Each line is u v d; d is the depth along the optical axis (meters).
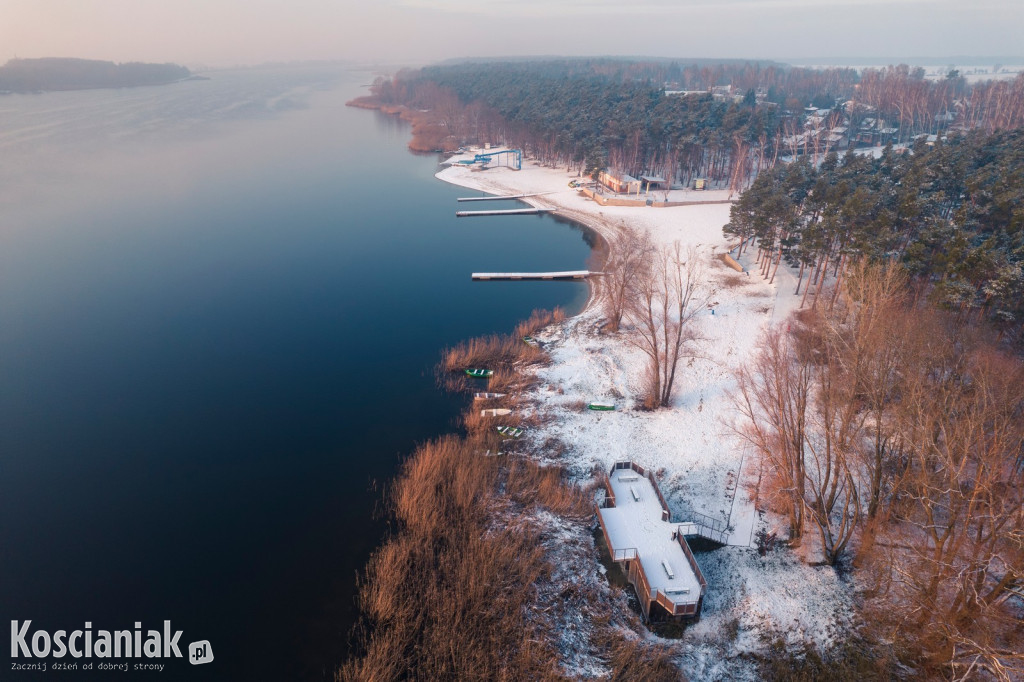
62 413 65.69
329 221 136.25
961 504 38.38
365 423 64.81
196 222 131.88
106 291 96.44
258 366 75.88
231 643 40.88
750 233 105.56
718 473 55.38
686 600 41.41
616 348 77.38
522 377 72.12
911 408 39.66
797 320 78.94
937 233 66.94
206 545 49.03
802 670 39.12
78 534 50.09
